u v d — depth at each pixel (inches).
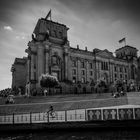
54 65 2881.4
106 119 812.6
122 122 791.1
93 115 833.5
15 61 3597.4
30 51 2891.2
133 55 4308.6
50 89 2546.8
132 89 2775.6
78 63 3238.2
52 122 833.5
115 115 805.9
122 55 4328.3
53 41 3014.3
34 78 2723.9
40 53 2810.0
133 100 1557.6
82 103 1499.8
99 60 3540.8
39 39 2876.5
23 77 3540.8
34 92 2383.1
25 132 823.7
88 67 3366.1
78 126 811.4
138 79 4165.8
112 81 3666.3
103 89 3021.7
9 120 945.5
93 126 805.9
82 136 732.0
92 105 1454.2
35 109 1371.8
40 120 919.7
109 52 3757.4
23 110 1352.1
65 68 2952.8
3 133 825.5
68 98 1801.2
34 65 2785.4
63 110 1320.1
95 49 3575.3
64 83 2780.5
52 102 1598.2
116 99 1604.3
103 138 687.7
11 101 1648.6
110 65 3718.0
